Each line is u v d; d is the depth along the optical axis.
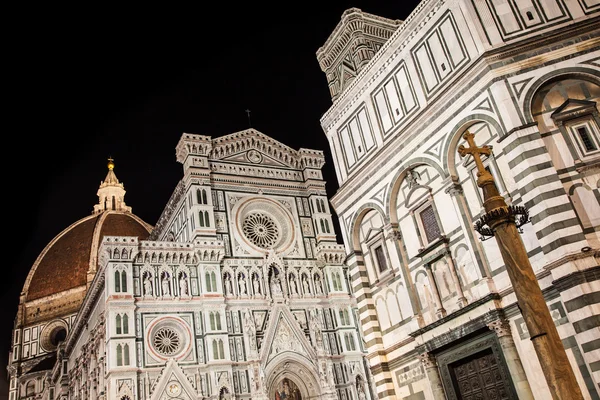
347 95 40.38
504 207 19.44
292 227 74.50
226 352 61.44
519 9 30.08
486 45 29.77
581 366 23.23
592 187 25.78
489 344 27.88
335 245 74.62
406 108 35.22
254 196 74.06
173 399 57.44
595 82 27.14
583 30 28.19
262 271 69.19
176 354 60.16
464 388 29.55
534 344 17.80
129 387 56.00
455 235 30.62
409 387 33.12
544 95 27.84
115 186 153.38
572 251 24.38
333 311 70.75
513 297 27.02
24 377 109.25
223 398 59.22
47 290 123.12
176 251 64.94
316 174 79.56
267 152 78.62
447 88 31.30
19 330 117.56
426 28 34.00
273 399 62.53
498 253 28.16
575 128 26.97
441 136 31.77
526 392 25.75
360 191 37.72
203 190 70.06
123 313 59.34
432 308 31.80
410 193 33.91
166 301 62.22
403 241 34.41
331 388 65.00
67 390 90.81
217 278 65.19
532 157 26.28
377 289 36.31
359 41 46.97
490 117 28.72
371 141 37.97
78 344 84.44
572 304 23.75
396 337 34.44
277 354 64.50
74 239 132.12
